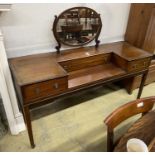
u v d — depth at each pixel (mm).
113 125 924
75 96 2340
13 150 1578
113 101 2279
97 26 1977
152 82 2730
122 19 2240
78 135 1768
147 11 1967
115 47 2111
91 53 1890
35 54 1781
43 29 1728
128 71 1847
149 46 2213
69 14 1729
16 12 1499
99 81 1682
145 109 1075
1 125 1713
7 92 1490
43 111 2057
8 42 1598
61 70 1447
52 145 1647
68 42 1890
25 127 1788
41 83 1291
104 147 1653
